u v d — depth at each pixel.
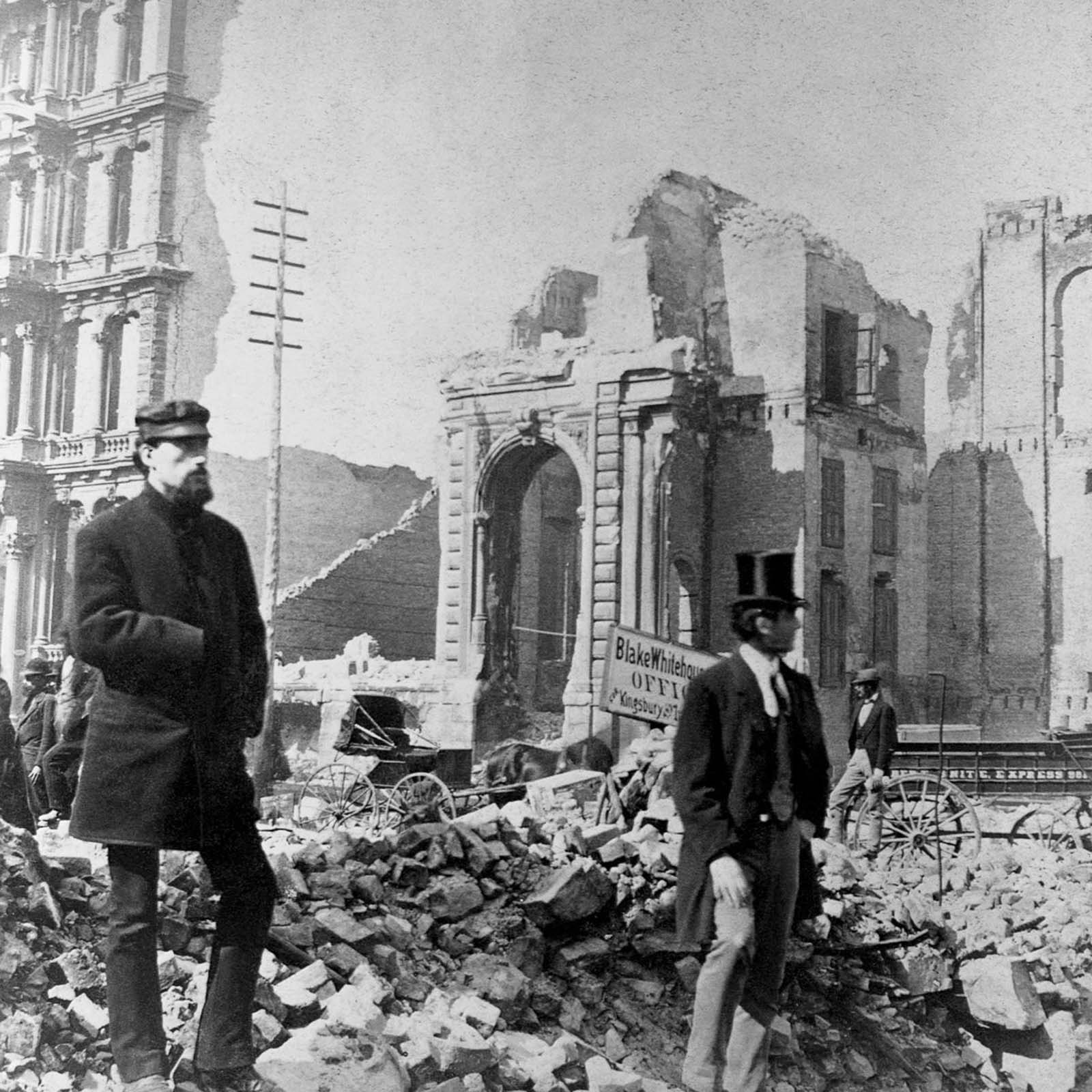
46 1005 4.96
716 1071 4.52
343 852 6.34
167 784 3.93
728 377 17.58
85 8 20.16
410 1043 4.89
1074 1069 6.85
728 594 17.78
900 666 16.75
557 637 20.64
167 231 18.70
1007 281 15.33
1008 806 11.94
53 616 20.03
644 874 6.68
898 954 7.00
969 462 16.12
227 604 4.17
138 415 4.18
